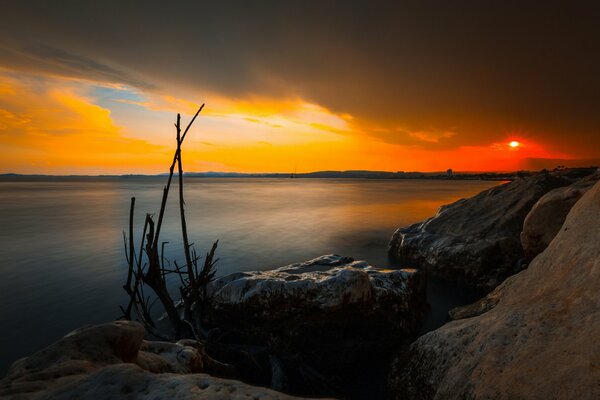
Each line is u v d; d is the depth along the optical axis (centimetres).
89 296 1212
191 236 2341
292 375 684
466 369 399
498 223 1395
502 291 674
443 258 1270
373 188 11144
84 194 7531
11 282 1360
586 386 270
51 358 328
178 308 1052
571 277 431
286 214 3622
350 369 719
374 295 797
